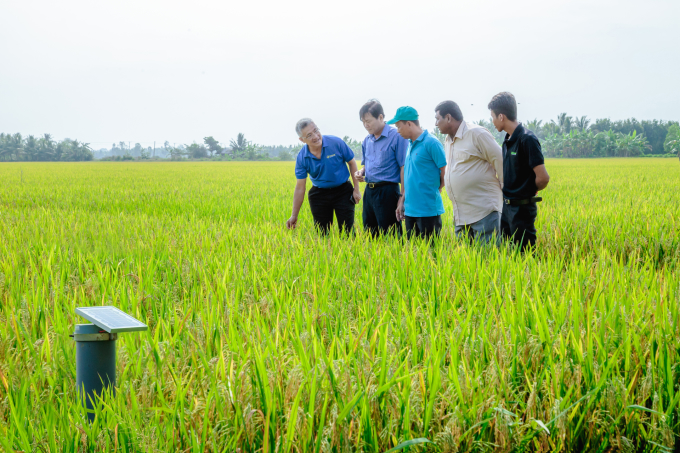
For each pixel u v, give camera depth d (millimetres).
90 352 2053
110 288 3723
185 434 1935
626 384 2314
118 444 1879
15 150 146875
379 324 2670
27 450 1839
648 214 8297
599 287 3453
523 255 5312
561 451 2031
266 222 8750
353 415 1988
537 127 130000
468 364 2385
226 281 4039
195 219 9359
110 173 37688
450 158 6035
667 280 3664
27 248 5504
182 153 149375
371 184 6906
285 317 3012
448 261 4320
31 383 2311
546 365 2377
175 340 2717
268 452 1843
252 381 2211
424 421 1974
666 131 135375
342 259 4715
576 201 11953
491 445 1949
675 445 2047
